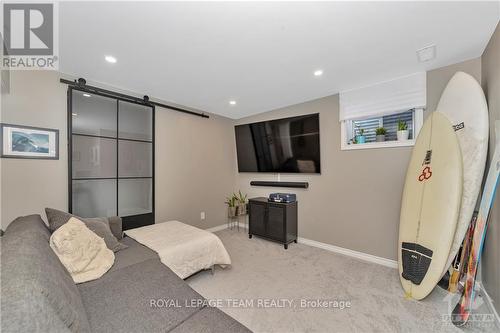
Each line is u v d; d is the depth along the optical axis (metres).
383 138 2.62
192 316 1.14
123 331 1.01
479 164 1.75
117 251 1.92
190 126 3.62
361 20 1.49
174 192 3.36
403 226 2.22
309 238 3.30
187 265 2.00
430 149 2.11
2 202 1.92
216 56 1.96
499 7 1.36
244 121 4.27
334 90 2.87
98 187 2.53
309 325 1.58
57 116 2.22
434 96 2.25
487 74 1.84
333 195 3.05
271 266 2.53
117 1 1.28
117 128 2.70
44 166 2.14
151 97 3.08
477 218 1.71
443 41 1.76
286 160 3.56
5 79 1.84
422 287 1.85
